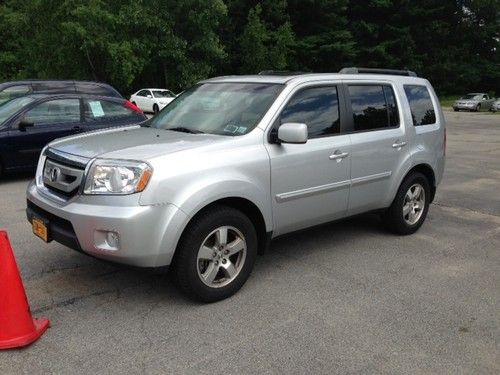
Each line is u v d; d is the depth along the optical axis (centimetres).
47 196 412
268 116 452
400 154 575
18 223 621
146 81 3481
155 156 383
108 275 466
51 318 385
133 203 366
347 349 351
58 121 920
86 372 318
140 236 366
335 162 497
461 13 5459
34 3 2684
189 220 386
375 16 4828
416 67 4947
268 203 443
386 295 439
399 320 394
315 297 432
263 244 455
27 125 876
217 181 398
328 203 502
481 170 1116
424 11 4947
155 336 362
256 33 3669
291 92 475
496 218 707
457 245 581
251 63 3772
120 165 373
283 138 431
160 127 505
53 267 481
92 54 2766
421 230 637
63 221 396
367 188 542
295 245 566
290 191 460
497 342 365
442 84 5309
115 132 485
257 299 425
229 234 423
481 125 2558
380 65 4750
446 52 5288
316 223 503
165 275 467
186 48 3219
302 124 429
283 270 491
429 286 461
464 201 809
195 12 3123
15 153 869
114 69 2777
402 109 586
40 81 1282
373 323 388
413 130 595
